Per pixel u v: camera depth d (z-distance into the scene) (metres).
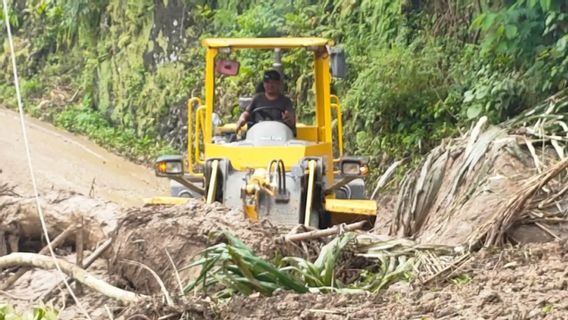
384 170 20.52
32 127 29.28
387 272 10.60
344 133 22.09
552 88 17.08
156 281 11.27
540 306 8.44
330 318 8.77
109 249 12.12
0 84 34.78
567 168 12.40
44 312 9.33
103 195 21.50
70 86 33.00
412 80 20.58
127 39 30.75
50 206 13.95
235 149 14.81
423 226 13.48
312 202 13.95
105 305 10.25
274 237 11.41
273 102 16.14
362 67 22.61
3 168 22.02
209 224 11.46
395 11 22.27
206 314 9.21
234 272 9.98
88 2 32.44
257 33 25.84
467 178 13.05
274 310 9.13
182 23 29.30
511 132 13.64
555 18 16.80
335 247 10.84
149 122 28.80
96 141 28.61
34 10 35.31
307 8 25.22
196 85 27.98
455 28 21.14
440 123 20.12
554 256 10.05
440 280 9.94
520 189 11.69
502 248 10.95
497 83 17.81
